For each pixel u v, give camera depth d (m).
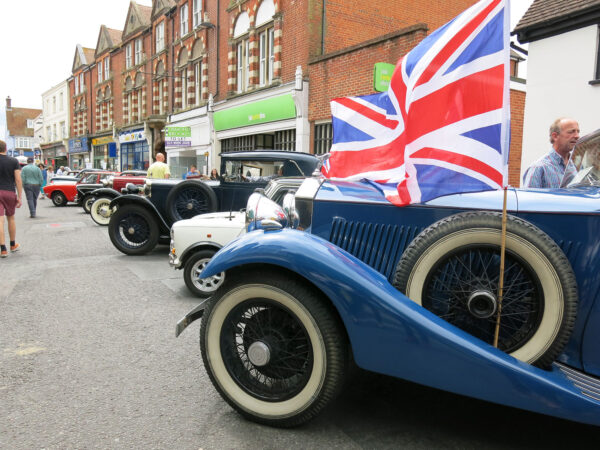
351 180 2.61
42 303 4.44
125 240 7.89
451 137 1.97
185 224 4.82
